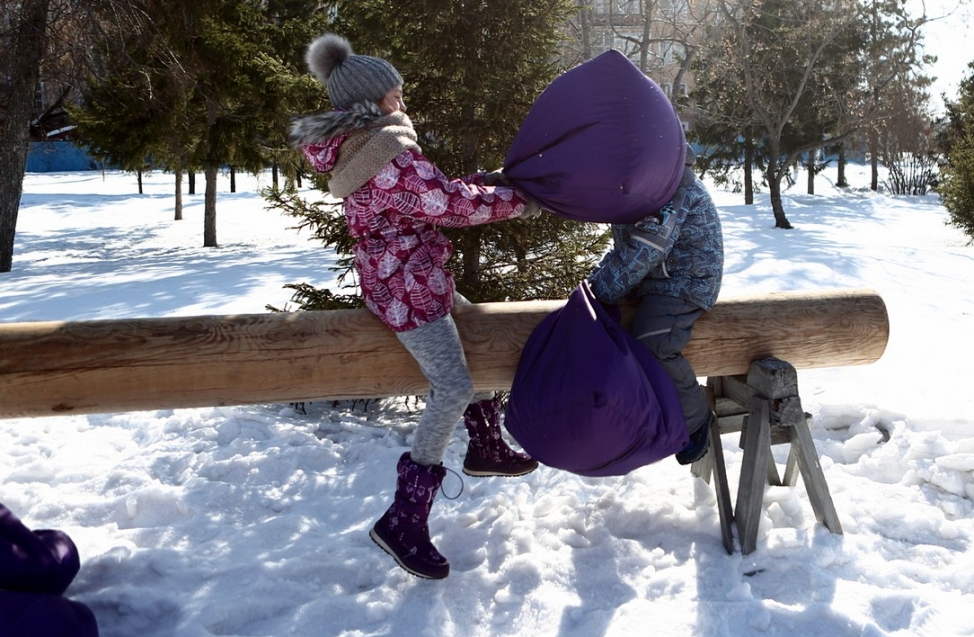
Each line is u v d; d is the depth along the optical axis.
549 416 2.79
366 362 2.88
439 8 4.34
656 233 2.81
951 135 31.17
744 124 23.45
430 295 2.66
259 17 15.16
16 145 12.88
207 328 2.79
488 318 3.00
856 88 24.72
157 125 15.66
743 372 3.25
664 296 2.97
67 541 2.86
